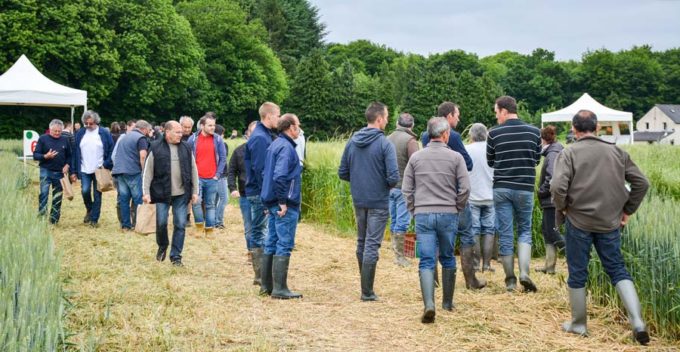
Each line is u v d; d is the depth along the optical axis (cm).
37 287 343
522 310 609
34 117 4241
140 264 787
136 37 4319
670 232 550
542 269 823
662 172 1081
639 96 9912
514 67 10006
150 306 580
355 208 667
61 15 3791
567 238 543
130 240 965
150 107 5056
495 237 914
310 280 761
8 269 379
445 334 527
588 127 532
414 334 528
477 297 662
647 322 556
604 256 532
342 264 871
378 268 833
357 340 509
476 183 788
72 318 513
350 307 620
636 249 578
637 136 9425
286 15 8538
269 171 652
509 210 689
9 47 3678
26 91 1622
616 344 511
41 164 1082
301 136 1186
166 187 799
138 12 4512
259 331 518
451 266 604
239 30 6066
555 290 692
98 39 3984
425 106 7744
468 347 496
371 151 651
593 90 9944
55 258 456
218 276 760
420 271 572
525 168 681
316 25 9194
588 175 523
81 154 1112
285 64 7938
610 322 575
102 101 4572
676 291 528
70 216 1229
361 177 654
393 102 7819
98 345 412
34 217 609
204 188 1044
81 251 846
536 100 9869
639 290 570
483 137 789
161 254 817
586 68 9988
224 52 5984
